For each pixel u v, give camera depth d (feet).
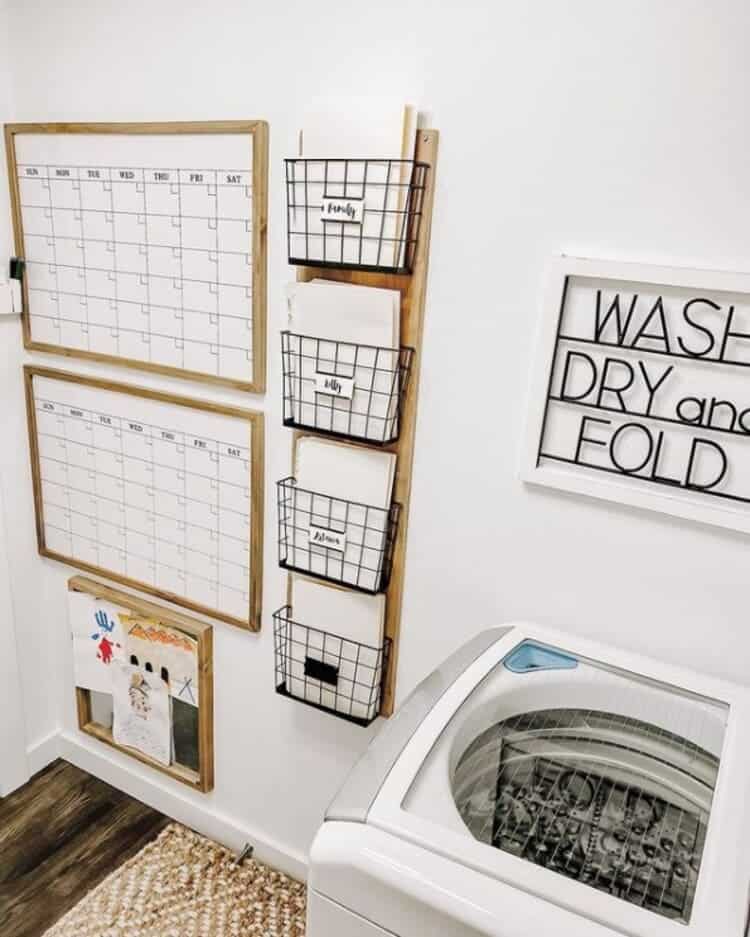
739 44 3.15
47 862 6.01
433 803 2.76
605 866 2.81
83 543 6.23
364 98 4.07
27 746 6.88
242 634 5.61
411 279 4.13
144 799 6.69
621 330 3.63
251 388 4.89
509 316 3.96
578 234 3.68
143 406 5.48
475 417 4.20
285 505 4.92
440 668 3.64
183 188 4.78
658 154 3.41
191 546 5.59
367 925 2.64
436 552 4.53
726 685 3.59
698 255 3.43
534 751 3.44
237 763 6.00
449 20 3.73
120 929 5.43
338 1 4.01
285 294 4.58
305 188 4.16
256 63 4.36
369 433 4.38
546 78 3.57
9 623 6.42
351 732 5.28
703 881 2.45
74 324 5.64
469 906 2.39
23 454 6.28
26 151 5.41
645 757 3.38
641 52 3.34
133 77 4.85
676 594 3.83
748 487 3.52
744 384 3.43
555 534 4.09
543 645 3.85
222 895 5.76
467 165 3.87
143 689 6.25
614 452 3.79
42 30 5.12
